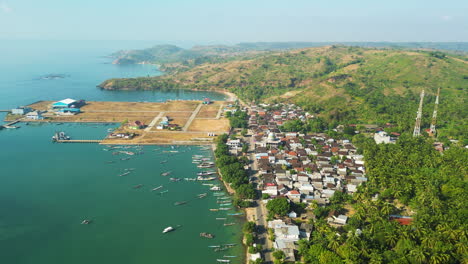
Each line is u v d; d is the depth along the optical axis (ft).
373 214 542.98
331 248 474.08
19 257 501.15
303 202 634.43
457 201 571.28
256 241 526.98
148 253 511.81
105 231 569.64
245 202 635.66
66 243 536.42
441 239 463.01
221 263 487.61
